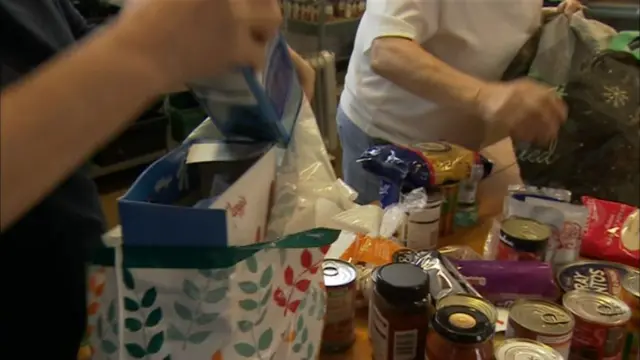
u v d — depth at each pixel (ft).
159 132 9.71
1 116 1.11
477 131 4.26
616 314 2.57
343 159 4.90
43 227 1.66
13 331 1.67
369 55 4.11
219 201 1.60
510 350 2.31
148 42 1.26
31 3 1.67
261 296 1.66
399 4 3.85
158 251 1.51
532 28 4.52
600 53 4.57
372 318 2.54
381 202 3.62
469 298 2.48
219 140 1.89
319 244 1.76
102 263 1.54
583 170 4.69
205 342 1.59
